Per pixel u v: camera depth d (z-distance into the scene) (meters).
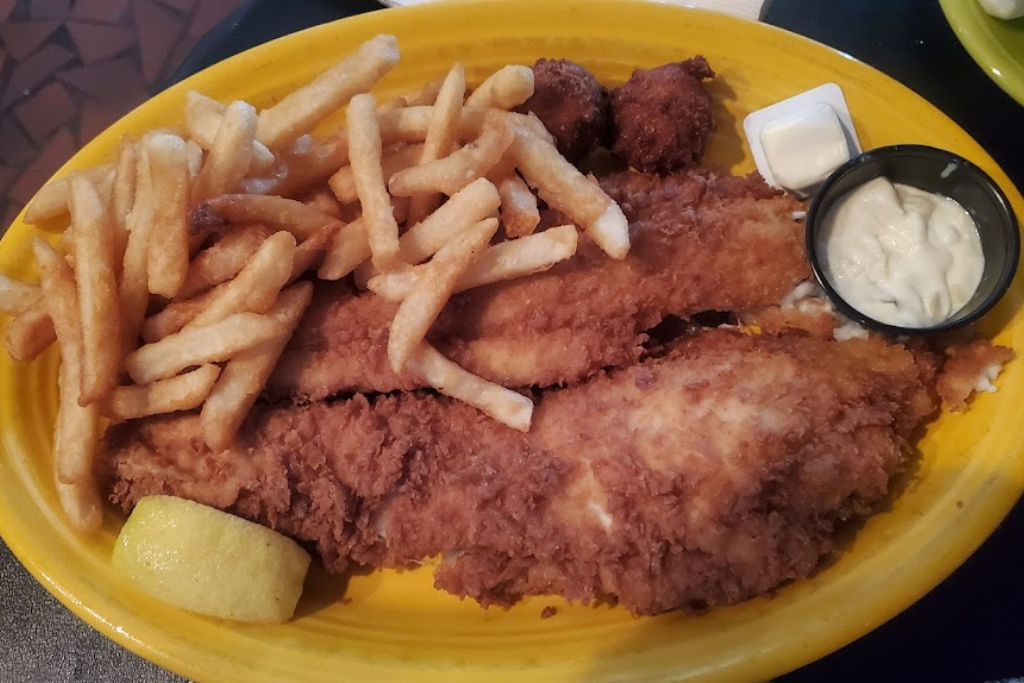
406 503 0.24
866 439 0.23
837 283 0.25
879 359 0.24
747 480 0.22
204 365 0.24
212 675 0.23
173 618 0.24
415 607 0.26
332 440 0.25
